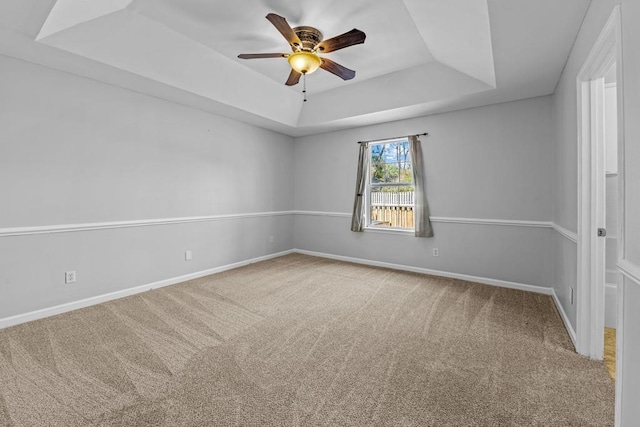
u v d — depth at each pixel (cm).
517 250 354
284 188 547
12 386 172
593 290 202
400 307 296
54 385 173
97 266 307
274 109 432
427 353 210
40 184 268
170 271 372
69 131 285
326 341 227
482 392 168
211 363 197
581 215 205
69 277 287
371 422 146
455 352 211
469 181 384
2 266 249
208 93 349
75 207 290
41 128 268
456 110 389
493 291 344
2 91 247
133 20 249
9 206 252
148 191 348
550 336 235
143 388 171
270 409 154
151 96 347
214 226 425
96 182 304
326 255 529
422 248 425
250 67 351
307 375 184
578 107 206
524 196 347
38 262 268
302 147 556
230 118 441
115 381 177
